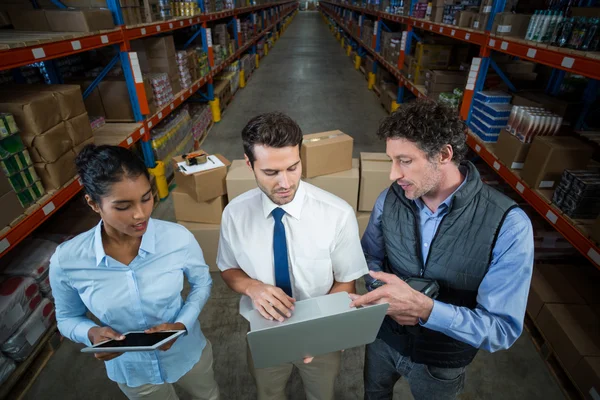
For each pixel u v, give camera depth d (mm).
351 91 7152
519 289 820
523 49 1893
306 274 1056
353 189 2342
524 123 1915
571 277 2021
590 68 1390
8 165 1526
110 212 803
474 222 848
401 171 843
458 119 815
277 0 14664
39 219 1655
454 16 3137
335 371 1266
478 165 2912
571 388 1693
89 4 2482
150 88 3070
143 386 1159
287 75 8547
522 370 1816
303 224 980
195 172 2109
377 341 1159
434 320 846
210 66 5078
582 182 1474
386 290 831
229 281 1104
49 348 1889
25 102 1597
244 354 1946
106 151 771
